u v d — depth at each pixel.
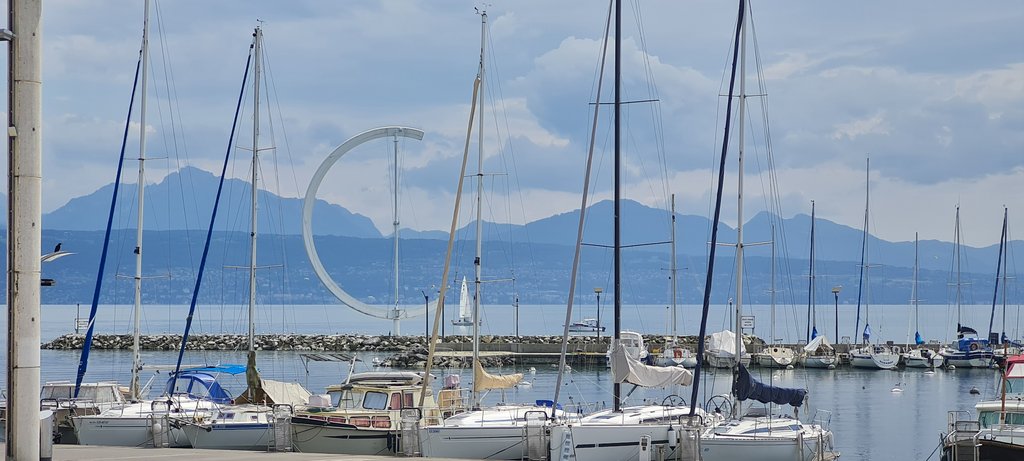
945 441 37.72
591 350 116.06
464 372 102.12
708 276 48.31
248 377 51.06
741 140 50.06
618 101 49.69
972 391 83.81
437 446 40.91
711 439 40.84
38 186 23.39
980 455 35.69
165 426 44.03
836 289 133.00
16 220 23.25
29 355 23.38
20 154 23.06
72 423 45.91
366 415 43.59
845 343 124.00
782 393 45.38
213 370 60.28
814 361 110.06
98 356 118.75
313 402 44.41
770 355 108.94
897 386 90.81
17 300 23.23
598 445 40.28
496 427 41.00
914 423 65.06
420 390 46.31
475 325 51.75
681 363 102.75
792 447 40.56
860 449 53.97
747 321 104.44
